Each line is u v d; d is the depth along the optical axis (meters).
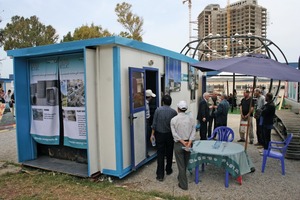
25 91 5.78
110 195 4.09
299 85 12.48
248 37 13.18
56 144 5.48
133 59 5.13
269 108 6.45
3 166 5.76
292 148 6.25
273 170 5.36
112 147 4.74
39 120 5.70
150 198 3.97
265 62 4.73
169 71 6.98
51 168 5.21
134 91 4.99
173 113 4.75
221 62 4.93
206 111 7.61
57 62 5.34
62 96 5.31
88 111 4.60
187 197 4.01
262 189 4.39
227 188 4.44
